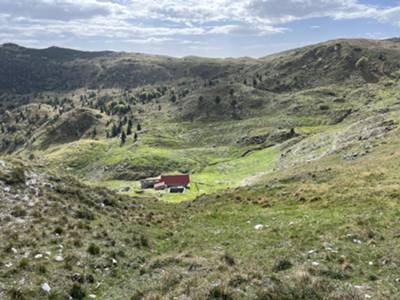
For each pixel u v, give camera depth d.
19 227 21.25
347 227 21.69
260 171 149.38
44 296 14.79
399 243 18.33
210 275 15.94
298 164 101.00
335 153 84.06
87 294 15.86
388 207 25.38
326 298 13.23
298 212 29.33
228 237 24.70
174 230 29.52
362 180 37.81
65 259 18.33
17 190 27.00
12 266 16.56
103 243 21.83
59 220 23.72
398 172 39.00
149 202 45.56
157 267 19.16
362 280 15.05
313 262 17.00
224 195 45.19
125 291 16.41
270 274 15.68
